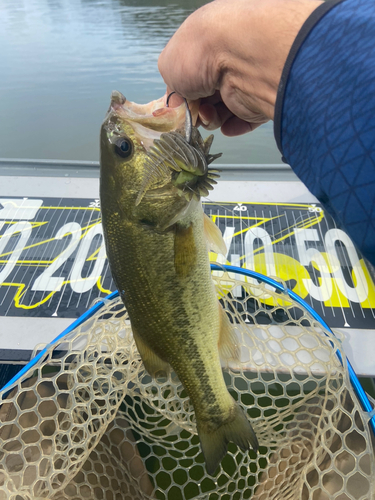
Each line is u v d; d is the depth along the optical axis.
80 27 7.24
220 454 1.11
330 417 1.07
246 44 0.92
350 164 0.53
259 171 2.16
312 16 0.66
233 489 1.58
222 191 2.02
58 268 1.67
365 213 0.52
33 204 1.97
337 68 0.58
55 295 1.57
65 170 2.21
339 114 0.55
